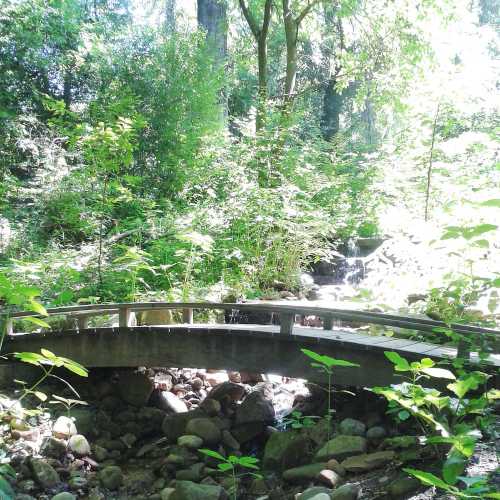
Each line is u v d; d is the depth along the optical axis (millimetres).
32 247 8672
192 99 11742
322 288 8453
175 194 10852
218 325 5832
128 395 6141
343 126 19672
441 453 3645
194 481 4766
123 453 5520
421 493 3314
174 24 19969
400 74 12406
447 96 8078
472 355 4402
